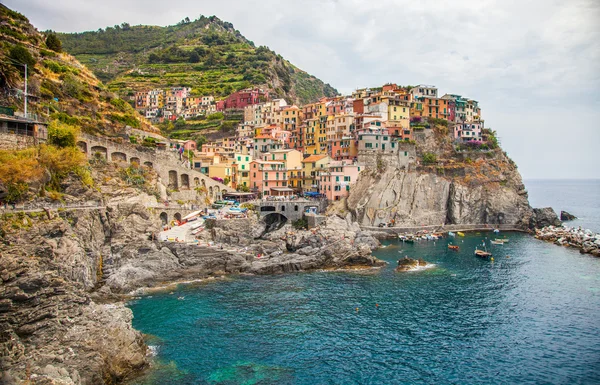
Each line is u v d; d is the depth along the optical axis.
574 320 64.88
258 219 118.38
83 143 94.38
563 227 141.25
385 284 81.25
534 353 55.09
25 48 107.00
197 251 85.75
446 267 93.69
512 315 66.75
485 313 67.50
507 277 86.31
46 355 42.97
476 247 115.38
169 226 97.06
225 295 74.25
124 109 130.00
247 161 153.38
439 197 143.12
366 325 62.78
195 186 121.56
